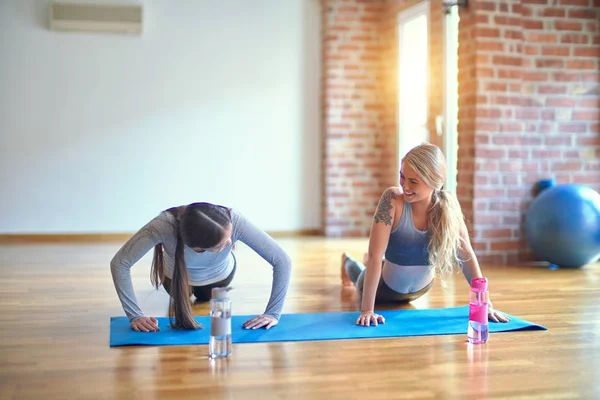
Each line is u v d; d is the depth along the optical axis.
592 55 5.38
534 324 3.17
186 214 2.79
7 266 5.00
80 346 2.81
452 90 5.79
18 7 6.55
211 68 6.91
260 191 7.07
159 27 6.78
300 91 7.12
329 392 2.26
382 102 7.12
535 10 5.25
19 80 6.59
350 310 3.53
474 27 5.14
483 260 5.23
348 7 7.01
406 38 6.68
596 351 2.76
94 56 6.69
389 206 3.21
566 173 5.37
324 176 7.11
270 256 3.10
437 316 3.35
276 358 2.64
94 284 4.26
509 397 2.22
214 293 2.64
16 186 6.62
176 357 2.65
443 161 3.08
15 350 2.76
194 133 6.90
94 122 6.72
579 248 4.82
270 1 7.00
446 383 2.35
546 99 5.30
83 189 6.73
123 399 2.19
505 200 5.25
